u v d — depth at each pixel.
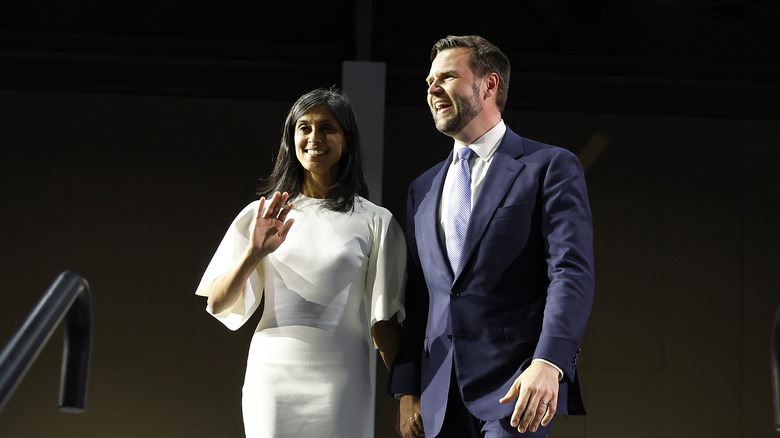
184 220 11.59
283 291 4.84
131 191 11.60
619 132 12.01
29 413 11.09
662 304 11.72
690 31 12.02
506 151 4.60
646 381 11.57
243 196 11.68
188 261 11.52
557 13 11.70
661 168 11.96
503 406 4.17
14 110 11.65
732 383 11.59
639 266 11.77
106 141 11.67
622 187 11.91
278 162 5.18
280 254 4.89
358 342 4.86
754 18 11.87
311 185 5.11
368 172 10.22
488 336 4.33
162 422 11.17
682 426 11.50
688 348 11.64
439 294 4.52
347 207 5.00
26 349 2.00
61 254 11.43
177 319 11.38
